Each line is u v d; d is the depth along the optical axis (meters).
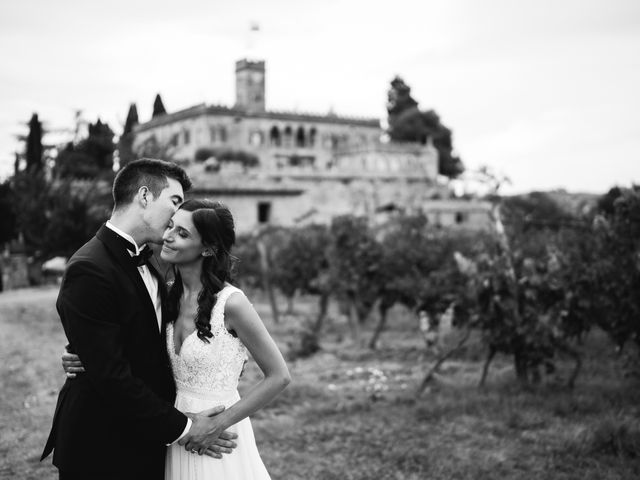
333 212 51.09
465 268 10.35
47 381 10.95
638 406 9.12
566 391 9.95
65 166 27.42
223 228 3.89
